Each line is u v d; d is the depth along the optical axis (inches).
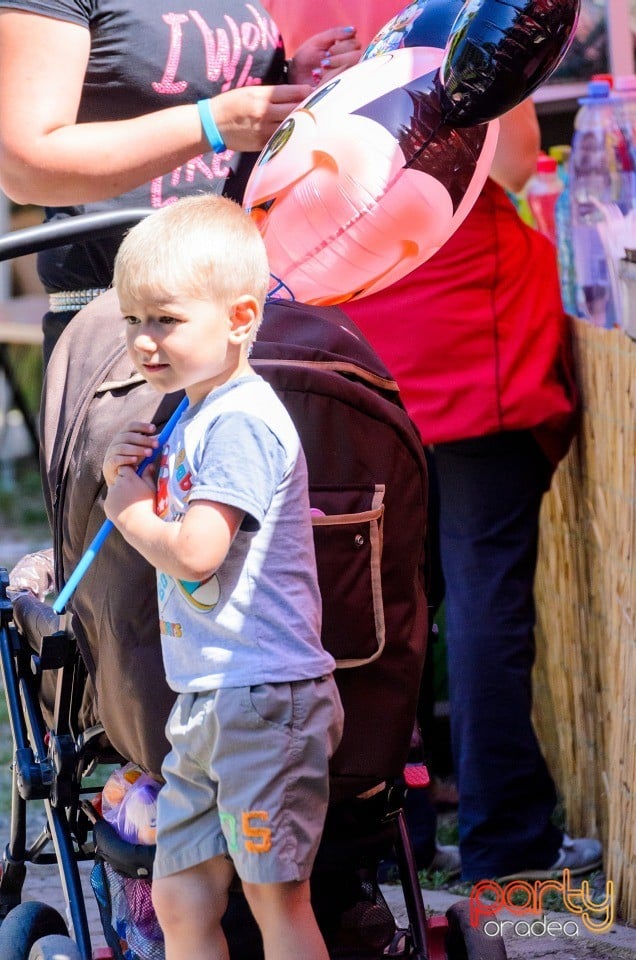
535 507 402.0
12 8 283.4
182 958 237.1
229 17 314.0
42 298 975.0
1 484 1129.4
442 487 405.4
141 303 229.1
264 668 227.1
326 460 243.1
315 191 256.7
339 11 329.7
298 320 259.8
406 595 252.5
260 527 229.8
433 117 259.8
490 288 384.8
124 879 265.9
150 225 233.0
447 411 386.6
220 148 288.8
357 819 253.4
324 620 242.7
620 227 366.9
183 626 232.8
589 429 407.5
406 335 385.7
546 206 462.6
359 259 263.9
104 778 505.4
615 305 373.7
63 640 265.9
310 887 253.8
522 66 252.2
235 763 226.1
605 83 403.9
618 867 378.9
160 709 242.1
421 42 268.2
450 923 271.1
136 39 300.5
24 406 1063.6
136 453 237.0
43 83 283.6
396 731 250.1
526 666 399.5
